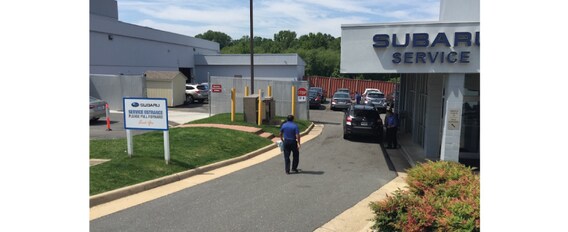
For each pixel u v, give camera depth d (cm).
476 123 1346
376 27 1185
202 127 1680
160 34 4103
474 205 539
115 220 694
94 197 776
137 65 3741
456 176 692
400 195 612
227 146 1379
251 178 1036
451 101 1187
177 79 3156
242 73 4759
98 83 2791
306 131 1972
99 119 2169
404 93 2364
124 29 3509
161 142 1298
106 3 3891
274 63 4606
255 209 770
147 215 723
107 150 1160
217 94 2406
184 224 682
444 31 1152
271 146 1530
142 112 1062
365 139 1828
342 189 940
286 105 2342
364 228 664
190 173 1049
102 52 3244
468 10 1185
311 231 662
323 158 1362
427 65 1173
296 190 920
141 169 988
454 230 507
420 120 1664
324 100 4112
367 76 6175
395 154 1480
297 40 10806
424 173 710
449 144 1205
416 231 536
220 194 871
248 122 1927
